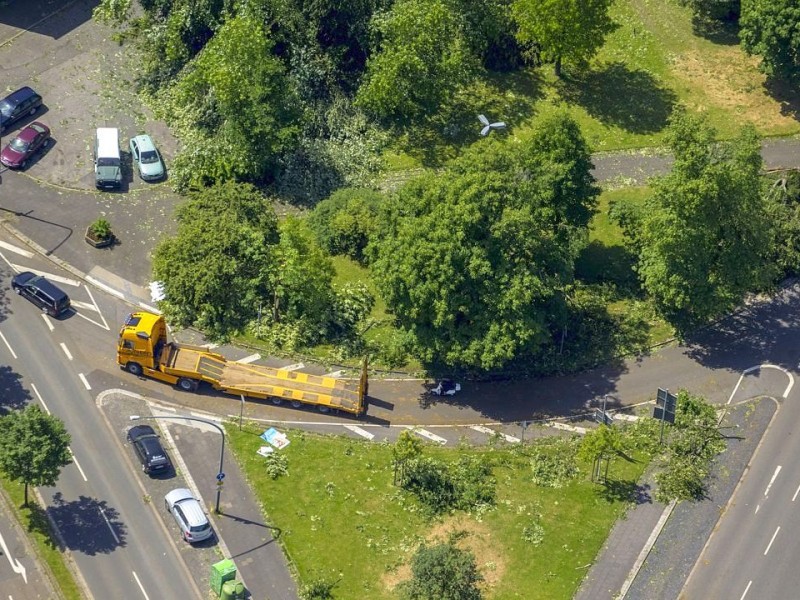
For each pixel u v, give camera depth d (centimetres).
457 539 8675
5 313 10100
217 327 10175
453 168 9900
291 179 11512
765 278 10162
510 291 9319
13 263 10519
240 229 10350
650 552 8706
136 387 9644
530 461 9300
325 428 9475
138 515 8706
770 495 9150
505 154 9912
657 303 10512
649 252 10212
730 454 9438
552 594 8369
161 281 10406
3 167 11375
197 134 11750
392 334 10231
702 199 9662
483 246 9438
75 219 10981
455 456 9312
